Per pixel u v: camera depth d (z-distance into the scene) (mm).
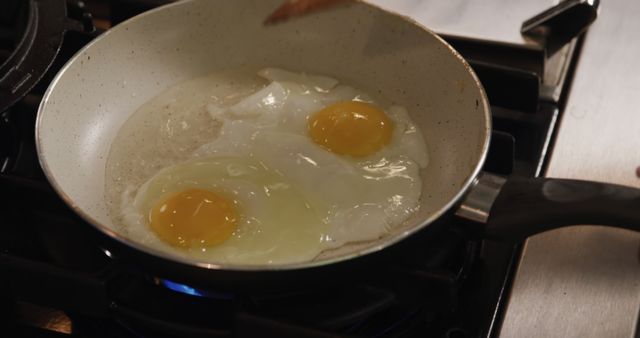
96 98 409
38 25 418
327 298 324
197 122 428
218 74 455
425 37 410
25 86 375
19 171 386
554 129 430
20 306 351
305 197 382
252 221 374
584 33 500
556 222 313
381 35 430
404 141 411
